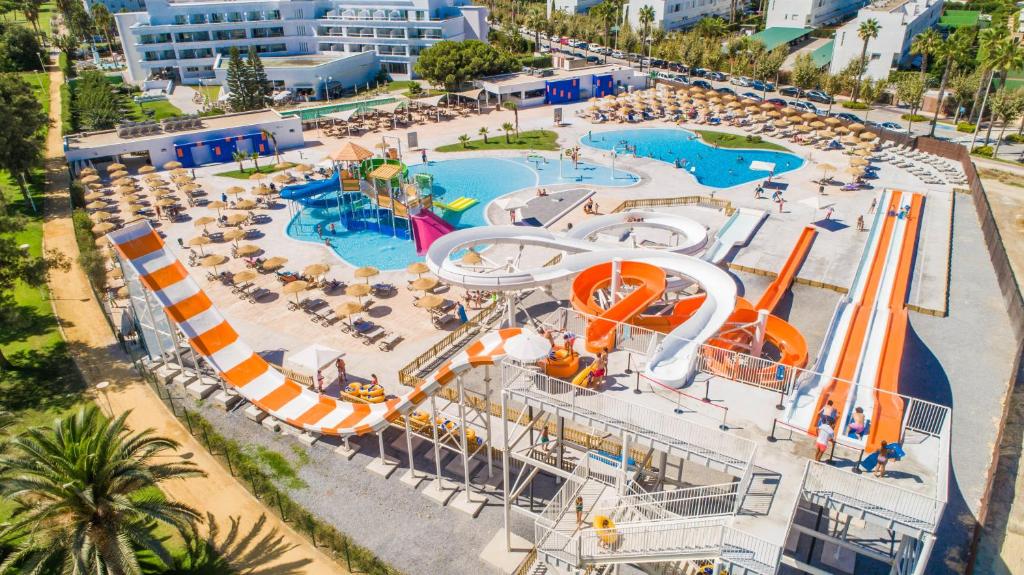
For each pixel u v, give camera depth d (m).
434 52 107.38
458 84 110.25
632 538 21.48
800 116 89.19
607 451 30.72
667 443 22.19
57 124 96.25
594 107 98.19
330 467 32.59
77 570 23.36
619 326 27.38
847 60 111.69
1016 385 36.72
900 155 77.56
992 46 76.94
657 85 114.44
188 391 38.31
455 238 42.72
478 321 44.84
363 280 51.56
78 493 24.62
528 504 29.95
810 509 28.30
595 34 144.00
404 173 62.78
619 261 34.88
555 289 48.59
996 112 77.88
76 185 68.44
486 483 31.23
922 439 22.22
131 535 25.08
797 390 23.75
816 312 45.00
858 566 25.75
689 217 62.25
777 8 146.00
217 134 82.62
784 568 25.66
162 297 37.06
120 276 49.25
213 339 37.19
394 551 27.78
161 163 80.19
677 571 24.53
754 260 52.66
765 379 25.58
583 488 26.02
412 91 116.00
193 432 34.97
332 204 68.81
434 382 27.94
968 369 38.81
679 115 96.81
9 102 73.19
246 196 70.62
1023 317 41.62
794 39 134.12
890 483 20.31
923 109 98.50
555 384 24.59
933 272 50.44
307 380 38.88
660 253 38.16
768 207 64.00
